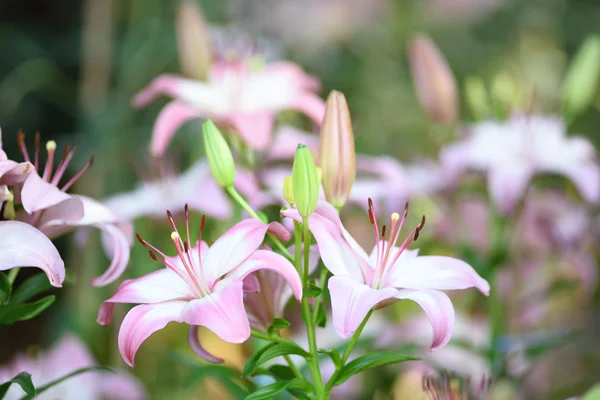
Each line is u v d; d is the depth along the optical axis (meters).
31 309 1.37
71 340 1.75
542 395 2.12
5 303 1.34
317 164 1.50
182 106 1.64
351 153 1.39
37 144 1.42
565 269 1.95
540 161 1.71
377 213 1.69
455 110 1.77
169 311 1.32
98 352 1.97
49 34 3.02
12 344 2.88
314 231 1.34
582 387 2.16
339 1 2.87
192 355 1.98
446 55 3.12
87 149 2.19
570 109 1.76
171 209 1.68
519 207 1.73
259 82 1.67
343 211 1.72
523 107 1.77
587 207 1.87
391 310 1.96
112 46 2.41
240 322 1.29
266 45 2.34
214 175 1.40
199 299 1.31
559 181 1.76
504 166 1.69
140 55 2.29
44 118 2.95
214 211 1.67
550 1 3.27
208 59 1.67
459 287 1.34
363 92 2.84
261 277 1.38
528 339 1.74
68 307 2.08
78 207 1.38
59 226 1.40
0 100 2.73
